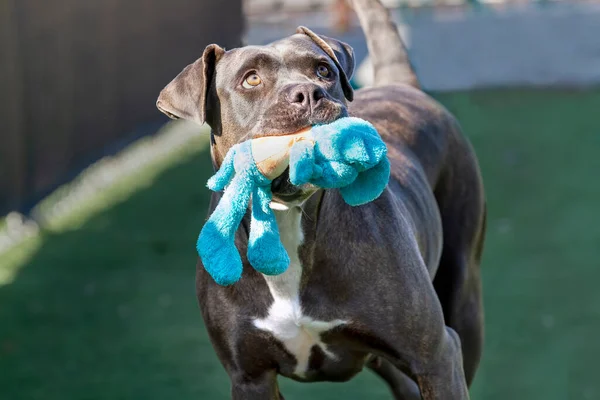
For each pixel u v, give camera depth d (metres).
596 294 8.16
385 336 4.49
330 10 19.09
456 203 5.64
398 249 4.51
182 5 12.49
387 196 4.64
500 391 6.75
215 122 4.41
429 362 4.55
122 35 11.41
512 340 7.44
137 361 7.32
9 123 9.35
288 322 4.47
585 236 9.45
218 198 4.66
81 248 9.78
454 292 5.57
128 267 9.25
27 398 6.82
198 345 7.55
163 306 8.33
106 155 11.40
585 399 6.61
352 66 4.65
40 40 9.64
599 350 7.24
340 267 4.41
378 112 5.51
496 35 17.02
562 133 13.23
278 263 4.01
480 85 16.75
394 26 6.26
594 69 16.78
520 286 8.38
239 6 13.39
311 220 4.30
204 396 6.72
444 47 17.03
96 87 10.96
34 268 9.30
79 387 6.95
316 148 3.89
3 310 8.39
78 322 8.09
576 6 18.42
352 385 6.95
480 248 5.76
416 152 5.43
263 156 3.94
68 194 10.79
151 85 12.23
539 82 16.72
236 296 4.52
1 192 9.52
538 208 10.28
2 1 8.95
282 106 4.00
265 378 4.71
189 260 9.39
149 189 11.62
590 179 11.13
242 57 4.27
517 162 11.89
